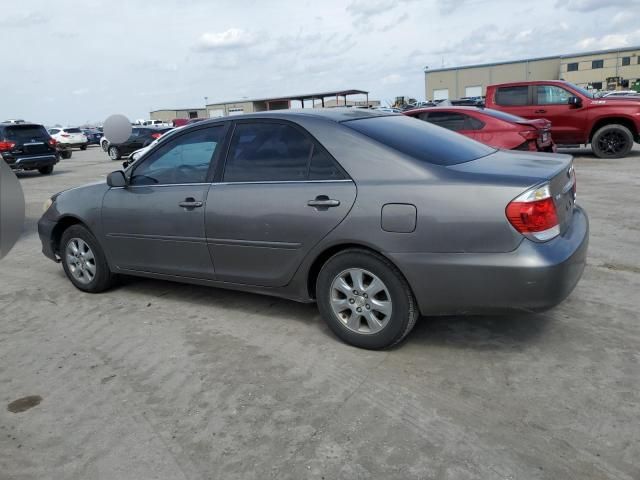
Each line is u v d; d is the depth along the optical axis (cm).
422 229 315
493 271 303
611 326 375
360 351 356
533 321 388
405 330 339
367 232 330
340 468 245
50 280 553
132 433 279
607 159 1244
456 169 325
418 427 272
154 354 367
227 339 385
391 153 336
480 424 272
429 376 321
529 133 916
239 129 398
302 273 365
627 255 533
